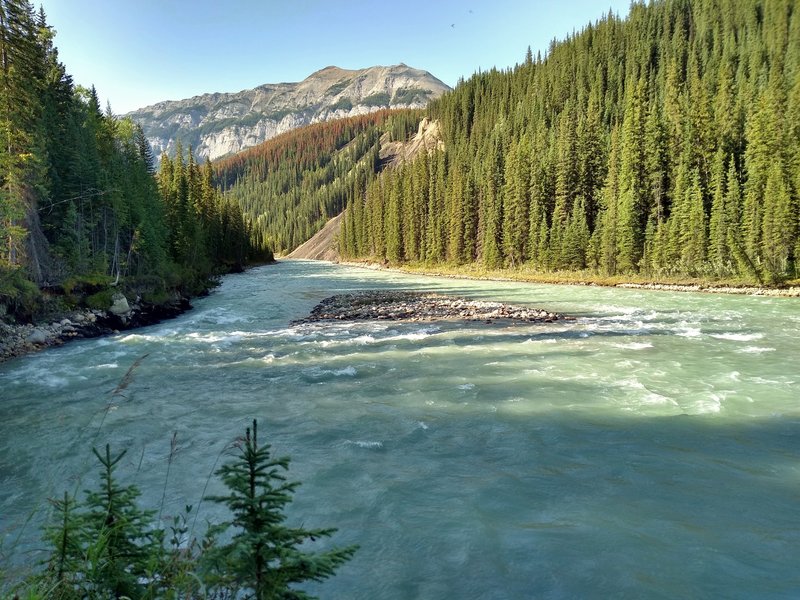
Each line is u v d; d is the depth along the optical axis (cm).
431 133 18912
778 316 2783
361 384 1477
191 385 1494
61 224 3441
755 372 1503
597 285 5619
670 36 13312
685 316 2834
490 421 1125
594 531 672
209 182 8675
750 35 11381
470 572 588
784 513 712
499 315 2962
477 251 8931
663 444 970
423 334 2361
